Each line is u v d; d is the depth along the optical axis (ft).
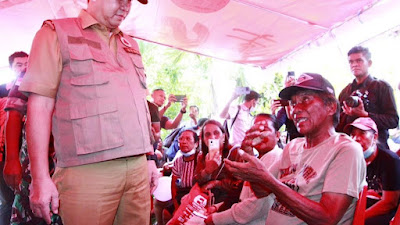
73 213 4.12
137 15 13.62
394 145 12.00
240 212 5.93
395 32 10.80
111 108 4.25
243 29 14.14
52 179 4.28
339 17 12.19
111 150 4.20
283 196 4.22
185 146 9.61
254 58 17.52
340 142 4.59
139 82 4.95
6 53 13.33
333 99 4.85
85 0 12.02
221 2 12.10
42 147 4.00
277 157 6.12
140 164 4.77
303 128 4.88
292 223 4.88
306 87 4.77
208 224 6.48
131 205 4.69
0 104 7.73
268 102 23.12
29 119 4.00
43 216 3.89
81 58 4.19
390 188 7.13
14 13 11.85
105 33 4.65
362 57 9.80
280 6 11.82
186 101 15.99
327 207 4.18
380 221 7.07
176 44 16.48
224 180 7.64
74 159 4.09
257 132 6.66
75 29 4.35
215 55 17.57
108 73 4.36
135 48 5.30
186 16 13.51
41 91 3.97
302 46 15.17
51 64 4.08
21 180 5.92
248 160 4.30
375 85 9.62
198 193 7.63
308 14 12.21
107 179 4.25
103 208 4.25
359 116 8.81
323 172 4.53
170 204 10.46
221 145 8.33
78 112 4.11
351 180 4.23
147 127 4.83
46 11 12.17
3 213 7.72
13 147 5.96
